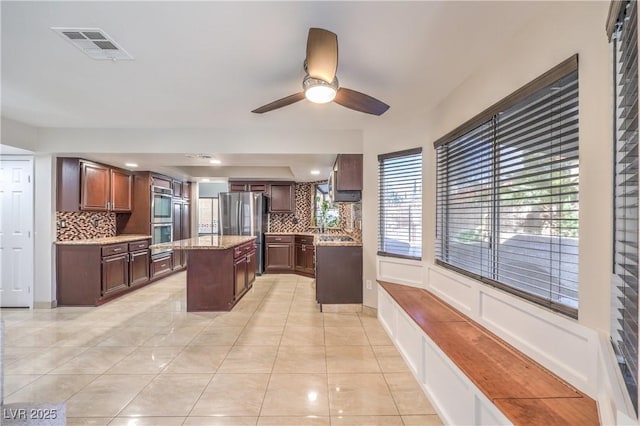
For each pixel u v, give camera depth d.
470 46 1.95
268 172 6.44
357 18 1.68
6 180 3.96
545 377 1.50
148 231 5.36
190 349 2.83
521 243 1.81
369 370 2.45
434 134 2.99
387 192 3.62
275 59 2.13
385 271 3.59
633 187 1.04
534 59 1.67
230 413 1.94
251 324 3.47
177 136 3.82
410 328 2.46
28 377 2.34
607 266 1.26
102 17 1.67
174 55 2.08
